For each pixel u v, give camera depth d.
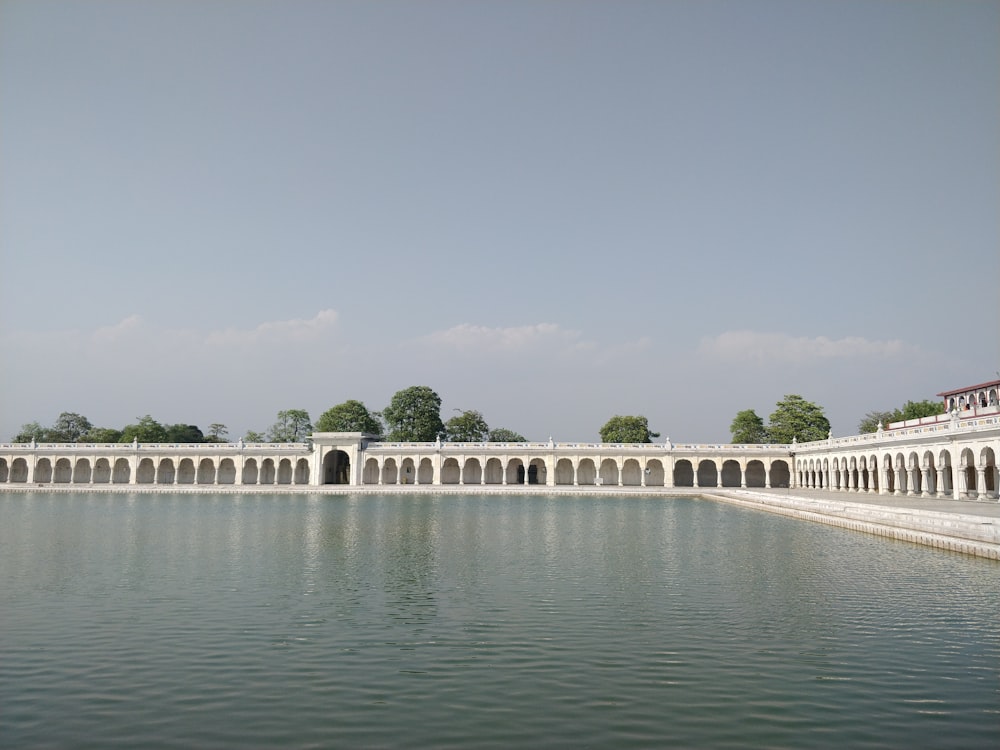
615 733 14.96
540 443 116.81
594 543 42.97
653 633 21.98
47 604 25.97
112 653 20.17
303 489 106.31
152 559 36.31
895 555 37.12
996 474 67.44
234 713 16.02
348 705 16.44
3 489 108.62
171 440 148.38
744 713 15.93
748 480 118.88
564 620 23.58
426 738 14.74
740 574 31.73
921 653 19.95
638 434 137.12
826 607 25.19
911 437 71.31
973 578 30.41
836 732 14.98
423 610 24.95
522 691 17.25
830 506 55.69
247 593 27.80
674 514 66.50
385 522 57.03
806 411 125.69
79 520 58.47
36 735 14.91
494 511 69.88
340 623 23.28
